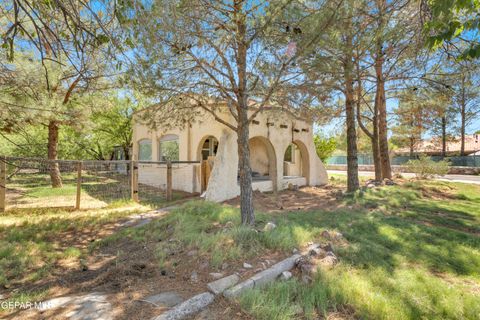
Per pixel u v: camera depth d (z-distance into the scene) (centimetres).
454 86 892
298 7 394
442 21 290
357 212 686
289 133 1265
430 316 252
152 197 1042
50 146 1121
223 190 940
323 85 541
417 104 1185
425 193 990
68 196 998
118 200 928
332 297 271
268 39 443
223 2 430
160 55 398
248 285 284
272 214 661
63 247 466
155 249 418
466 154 2606
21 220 625
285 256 374
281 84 505
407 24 469
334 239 464
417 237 484
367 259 378
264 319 231
